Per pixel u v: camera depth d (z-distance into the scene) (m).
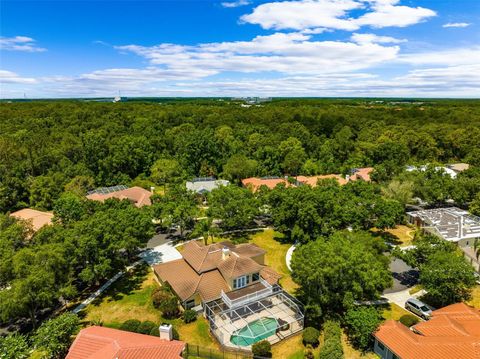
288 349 30.52
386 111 165.00
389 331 28.86
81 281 41.84
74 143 91.00
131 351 23.67
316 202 49.78
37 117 124.88
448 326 28.80
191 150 95.12
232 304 33.62
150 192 71.69
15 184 66.81
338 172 92.12
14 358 25.52
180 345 25.83
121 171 88.75
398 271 44.97
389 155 94.19
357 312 30.92
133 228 41.81
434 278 34.56
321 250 34.09
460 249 48.53
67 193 61.47
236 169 83.31
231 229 59.66
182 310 36.12
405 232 58.03
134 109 164.12
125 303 37.19
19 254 32.47
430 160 99.62
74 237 36.53
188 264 40.59
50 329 27.58
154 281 41.91
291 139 100.44
